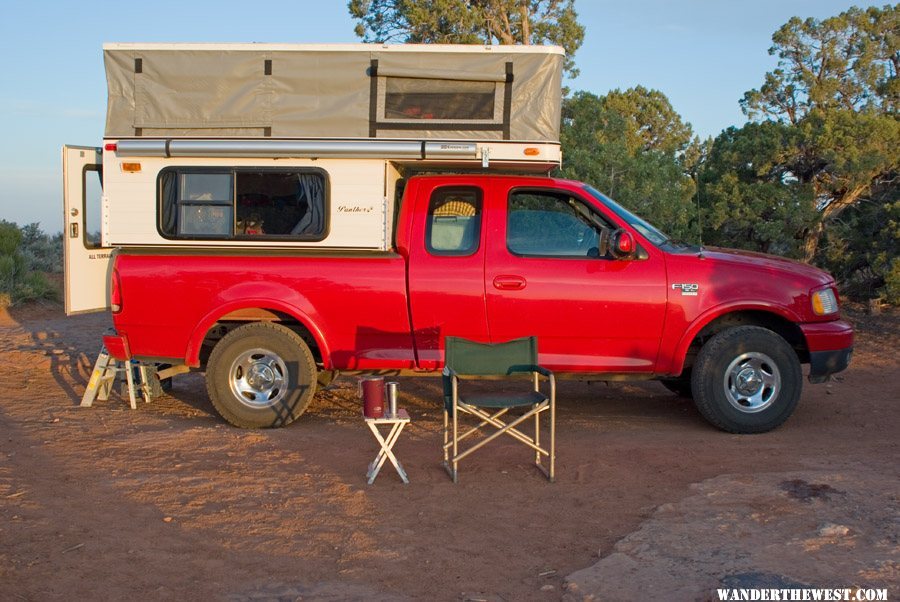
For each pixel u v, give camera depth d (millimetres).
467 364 5875
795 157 13406
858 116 13461
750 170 13844
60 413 7715
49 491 5434
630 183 13375
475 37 19469
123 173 7137
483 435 6902
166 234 7137
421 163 7082
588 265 6883
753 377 6883
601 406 8148
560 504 5230
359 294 6969
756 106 17172
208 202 7109
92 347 11703
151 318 7133
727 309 6852
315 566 4336
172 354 7176
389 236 7086
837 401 8133
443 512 5105
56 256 22422
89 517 4984
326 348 7074
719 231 13766
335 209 7035
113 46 7121
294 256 7059
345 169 7031
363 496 5383
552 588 4078
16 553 4441
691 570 4117
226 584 4125
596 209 6992
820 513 4805
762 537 4496
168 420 7480
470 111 6973
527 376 6102
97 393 8328
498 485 5594
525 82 6934
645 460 6105
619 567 4203
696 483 5496
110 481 5645
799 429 7059
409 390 8945
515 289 6867
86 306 7508
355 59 6988
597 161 13430
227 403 7125
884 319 12398
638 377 7023
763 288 6879
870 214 13609
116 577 4188
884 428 7062
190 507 5164
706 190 13602
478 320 6926
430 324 6965
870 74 17391
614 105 27438
